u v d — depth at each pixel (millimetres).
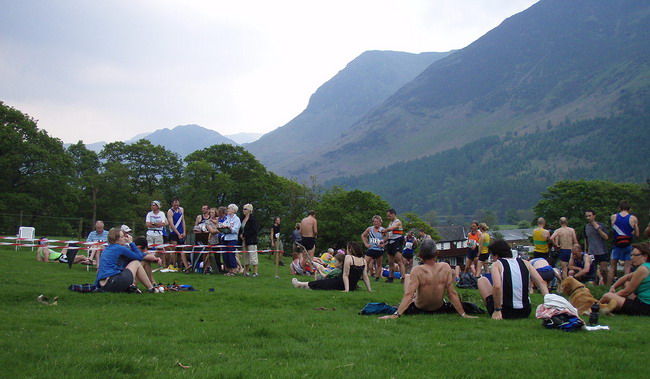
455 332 8086
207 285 14438
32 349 6363
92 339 7102
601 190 73875
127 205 66188
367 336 7789
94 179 66000
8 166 51250
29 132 55812
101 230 19188
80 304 10422
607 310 10289
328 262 21844
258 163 76125
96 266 18078
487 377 5562
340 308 11164
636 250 10648
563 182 77438
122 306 10375
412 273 9750
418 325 8773
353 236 70375
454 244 141250
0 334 7273
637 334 8039
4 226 43000
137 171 72688
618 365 6004
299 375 5504
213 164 73250
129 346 6699
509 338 7676
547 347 7059
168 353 6469
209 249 18578
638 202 65188
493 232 188625
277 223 26672
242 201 73125
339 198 74188
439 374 5633
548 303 8570
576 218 72562
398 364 6090
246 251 18375
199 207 64500
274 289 13859
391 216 18719
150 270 13125
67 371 5496
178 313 9719
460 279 17312
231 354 6488
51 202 55281
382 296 12633
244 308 10625
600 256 17531
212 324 8516
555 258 18531
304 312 10219
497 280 9508
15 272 15578
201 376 5430
